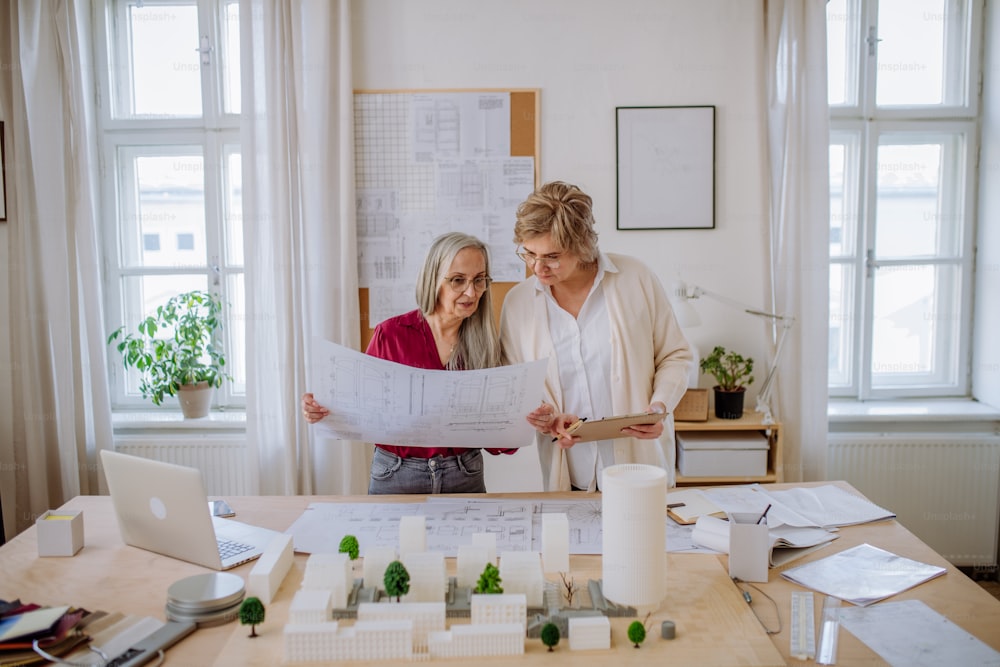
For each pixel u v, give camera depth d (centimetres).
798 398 315
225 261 349
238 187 348
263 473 324
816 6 304
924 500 326
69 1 313
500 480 327
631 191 323
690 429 303
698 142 320
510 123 320
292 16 308
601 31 319
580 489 208
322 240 316
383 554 139
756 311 300
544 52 319
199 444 330
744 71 318
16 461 325
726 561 155
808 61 308
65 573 154
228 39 343
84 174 319
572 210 186
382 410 178
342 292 316
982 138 341
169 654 124
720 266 325
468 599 135
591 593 137
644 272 210
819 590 144
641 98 320
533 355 206
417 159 321
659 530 131
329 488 325
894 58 344
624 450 203
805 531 169
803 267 313
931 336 354
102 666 118
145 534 162
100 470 327
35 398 321
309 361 321
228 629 132
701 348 327
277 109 309
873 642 126
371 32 318
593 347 205
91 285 322
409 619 123
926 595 142
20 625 123
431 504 187
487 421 179
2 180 315
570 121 321
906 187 349
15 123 312
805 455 318
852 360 350
